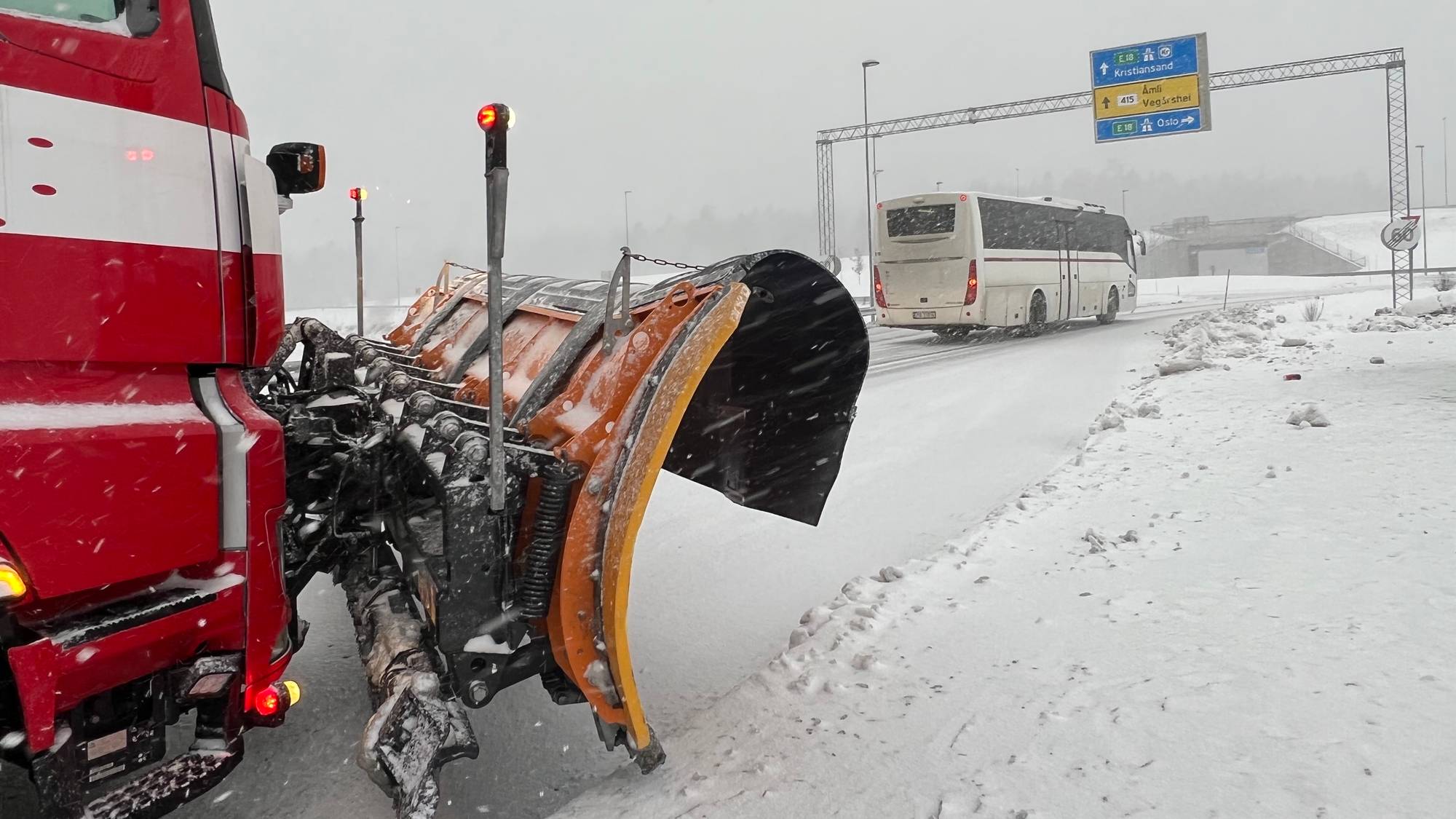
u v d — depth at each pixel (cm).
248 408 236
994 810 246
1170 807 239
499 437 240
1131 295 2989
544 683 280
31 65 191
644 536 589
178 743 247
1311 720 273
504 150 229
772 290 305
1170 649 335
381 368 416
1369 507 485
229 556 226
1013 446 836
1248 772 251
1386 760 249
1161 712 288
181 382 222
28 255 190
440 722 235
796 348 342
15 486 186
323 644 427
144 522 207
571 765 321
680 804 264
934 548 544
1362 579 383
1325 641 326
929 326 2175
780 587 495
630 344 277
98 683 204
